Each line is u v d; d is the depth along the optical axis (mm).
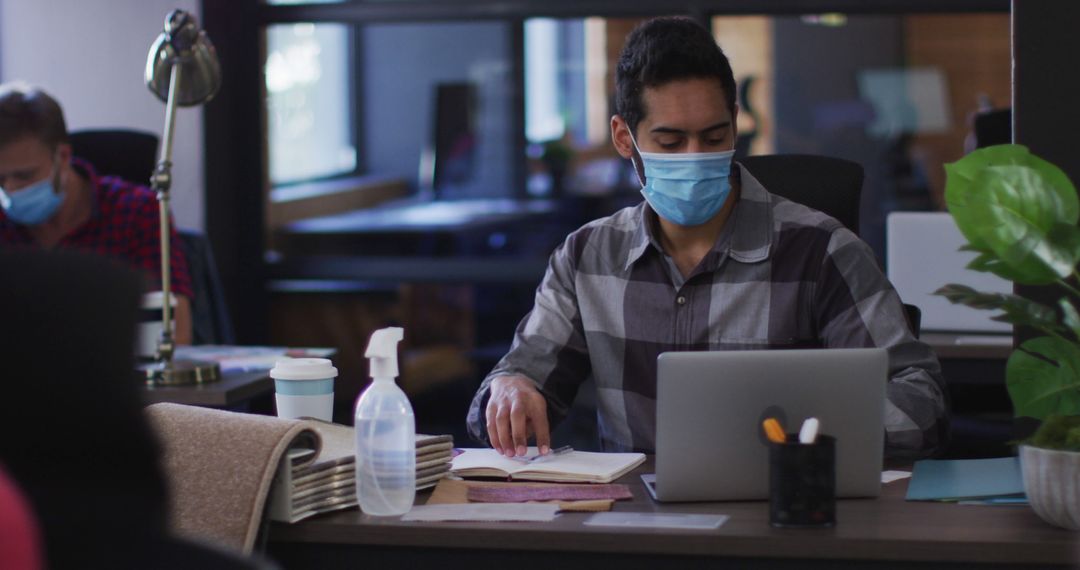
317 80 4711
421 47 4660
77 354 1002
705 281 2135
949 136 4434
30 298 1012
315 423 1820
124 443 993
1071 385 1537
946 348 2922
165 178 2729
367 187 4738
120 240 3168
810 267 2100
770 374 1609
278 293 4766
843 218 2295
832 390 1615
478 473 1800
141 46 4406
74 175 3156
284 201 4762
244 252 4715
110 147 3438
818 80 4453
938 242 3039
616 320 2176
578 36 4547
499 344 4699
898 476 1767
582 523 1529
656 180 2055
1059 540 1419
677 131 2018
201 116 4449
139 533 958
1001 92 4395
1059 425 1501
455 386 4730
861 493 1644
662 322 2146
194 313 3416
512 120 4633
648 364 2150
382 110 4711
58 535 961
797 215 2154
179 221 4496
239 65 4660
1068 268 1462
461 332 4719
